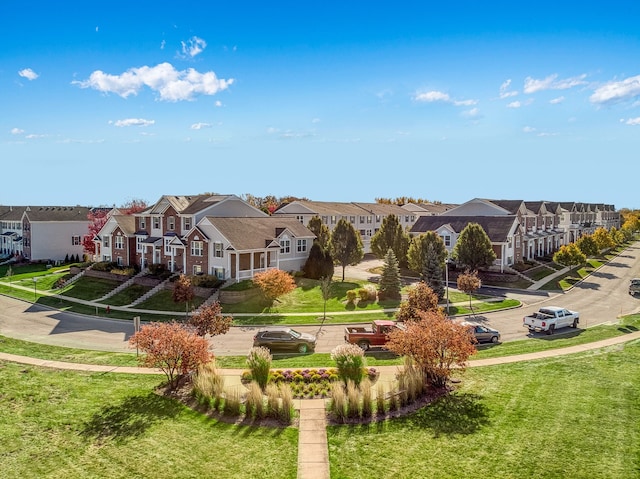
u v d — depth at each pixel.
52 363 27.16
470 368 25.33
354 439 17.89
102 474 15.88
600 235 77.94
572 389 21.95
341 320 39.03
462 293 49.69
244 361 27.55
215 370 23.31
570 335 32.88
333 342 32.50
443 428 18.53
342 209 86.38
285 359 27.88
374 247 61.78
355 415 19.67
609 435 17.56
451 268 61.47
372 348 30.17
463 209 71.62
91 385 23.30
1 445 17.72
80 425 19.12
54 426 19.05
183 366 22.38
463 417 19.38
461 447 17.09
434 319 23.34
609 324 36.28
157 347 22.06
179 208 56.22
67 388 22.84
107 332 36.53
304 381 23.31
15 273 69.06
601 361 26.11
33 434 18.47
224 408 20.25
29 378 24.23
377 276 58.12
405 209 101.50
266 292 42.53
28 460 16.78
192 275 50.62
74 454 17.09
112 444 17.69
